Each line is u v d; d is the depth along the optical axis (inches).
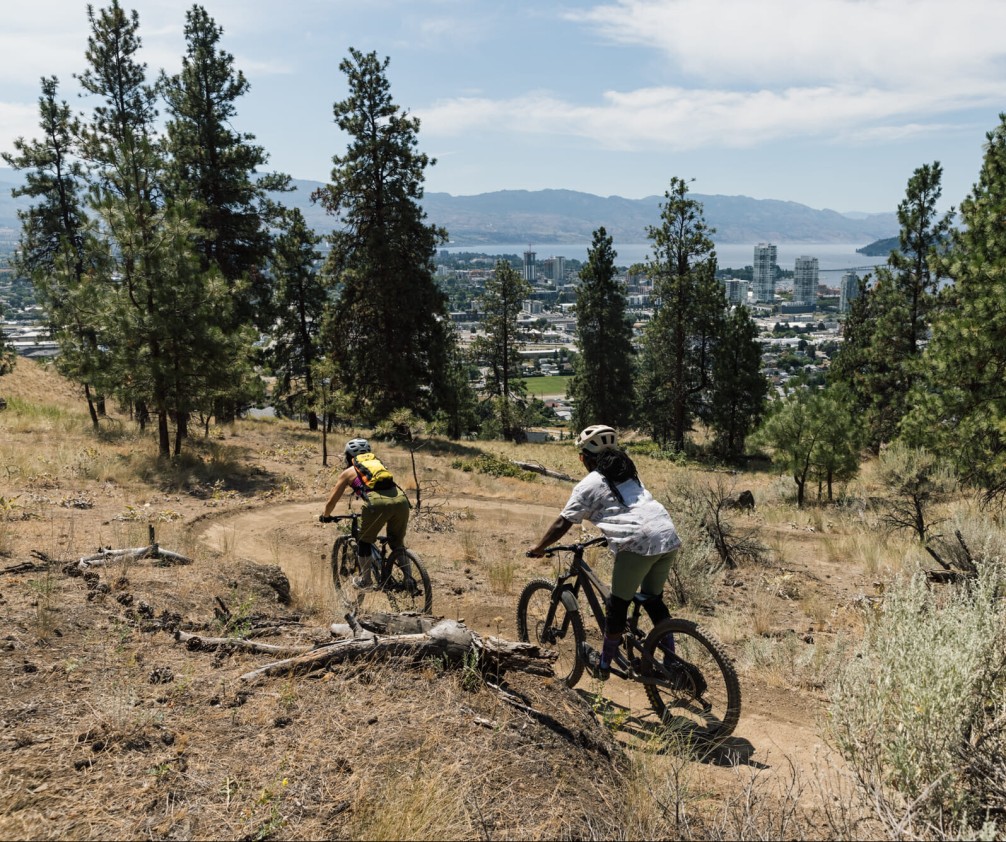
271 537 434.9
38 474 500.4
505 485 799.7
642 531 179.3
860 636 279.4
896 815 121.3
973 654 142.3
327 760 131.4
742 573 403.2
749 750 178.4
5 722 135.8
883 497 779.4
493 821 121.0
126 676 158.9
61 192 1155.3
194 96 1314.0
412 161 1397.6
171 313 653.9
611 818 128.0
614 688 218.4
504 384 2320.4
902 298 1384.1
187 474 601.6
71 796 116.2
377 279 1371.8
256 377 1032.2
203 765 127.8
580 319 2251.5
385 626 183.3
